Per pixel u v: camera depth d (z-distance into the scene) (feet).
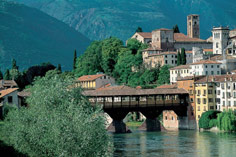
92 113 323.37
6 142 377.09
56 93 353.92
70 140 297.74
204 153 451.94
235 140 526.98
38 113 346.33
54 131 302.86
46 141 314.35
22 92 650.84
